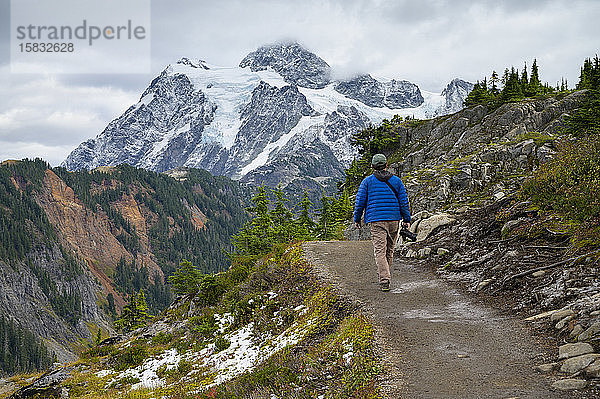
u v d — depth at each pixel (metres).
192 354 16.36
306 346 9.17
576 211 10.09
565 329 6.62
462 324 7.80
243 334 14.88
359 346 7.34
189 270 24.27
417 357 6.61
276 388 7.36
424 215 16.97
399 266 12.80
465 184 30.09
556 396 5.10
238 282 18.83
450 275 11.02
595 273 7.84
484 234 12.42
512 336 7.00
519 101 51.56
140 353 18.55
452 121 54.34
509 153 30.97
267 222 27.88
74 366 20.05
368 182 10.20
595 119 28.56
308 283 13.59
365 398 5.66
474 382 5.66
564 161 12.26
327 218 35.25
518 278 8.99
